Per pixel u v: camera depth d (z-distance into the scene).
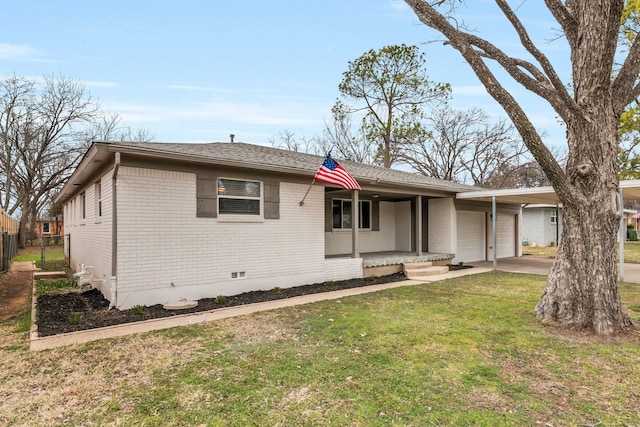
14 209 27.08
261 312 6.38
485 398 3.22
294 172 8.60
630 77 5.32
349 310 6.51
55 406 3.13
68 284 9.53
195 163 7.26
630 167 17.41
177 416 2.95
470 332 5.13
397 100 21.77
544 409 3.03
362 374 3.72
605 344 4.62
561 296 5.51
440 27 5.65
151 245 6.74
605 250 5.19
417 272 10.84
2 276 11.88
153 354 4.32
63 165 26.89
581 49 5.43
